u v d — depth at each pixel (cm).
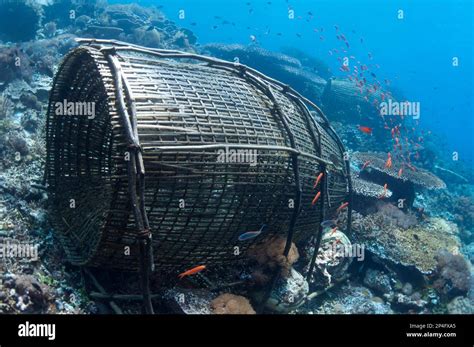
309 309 749
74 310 518
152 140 465
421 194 1608
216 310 560
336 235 830
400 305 850
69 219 678
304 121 717
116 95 464
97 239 547
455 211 1686
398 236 976
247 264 659
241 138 544
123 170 452
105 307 561
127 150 440
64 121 669
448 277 906
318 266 778
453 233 1276
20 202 688
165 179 475
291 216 631
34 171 807
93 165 643
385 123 1873
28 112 1012
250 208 570
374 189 1093
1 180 721
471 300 871
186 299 558
